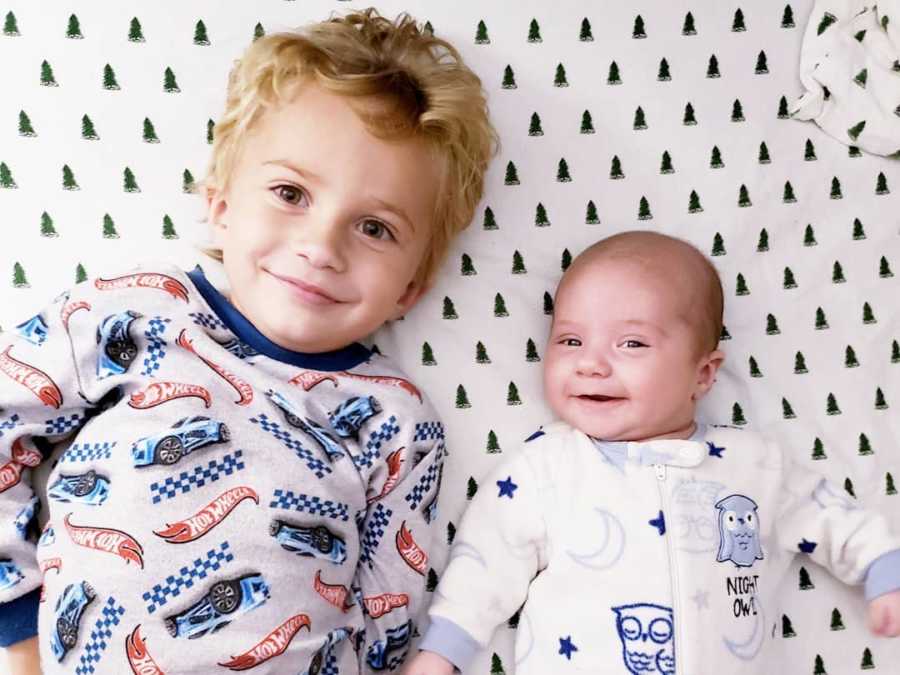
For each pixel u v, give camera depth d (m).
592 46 0.99
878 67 1.01
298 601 0.80
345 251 0.82
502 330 0.98
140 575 0.75
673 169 1.00
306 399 0.85
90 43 0.93
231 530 0.78
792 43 1.01
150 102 0.93
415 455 0.89
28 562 0.82
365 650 0.89
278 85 0.82
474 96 0.90
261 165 0.82
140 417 0.80
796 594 0.98
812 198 1.01
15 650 0.82
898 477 1.00
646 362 0.88
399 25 0.94
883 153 1.01
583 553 0.87
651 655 0.83
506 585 0.89
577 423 0.92
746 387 1.00
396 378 0.92
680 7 1.00
